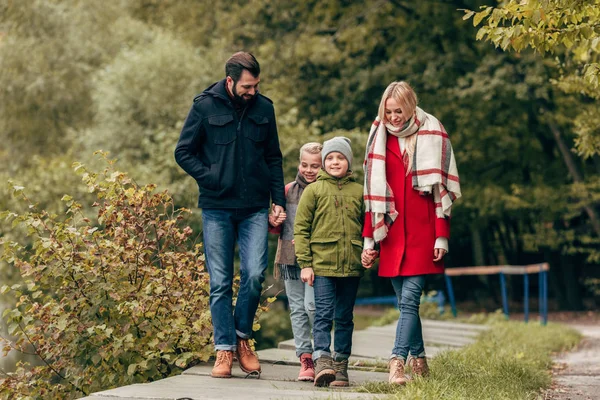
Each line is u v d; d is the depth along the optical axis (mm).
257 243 6203
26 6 28188
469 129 24172
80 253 7141
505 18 6633
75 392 7348
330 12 26391
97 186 7523
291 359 7664
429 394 5180
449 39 25031
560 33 6602
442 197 5848
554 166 25312
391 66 24703
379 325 16047
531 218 27062
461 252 34312
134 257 7355
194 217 18578
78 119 28391
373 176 5891
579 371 9344
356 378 6664
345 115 25281
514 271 17312
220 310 6180
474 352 8648
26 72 27484
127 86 23125
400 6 24984
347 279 6094
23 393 7402
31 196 20703
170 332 7102
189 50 24750
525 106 23891
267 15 27016
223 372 6145
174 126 22641
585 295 32344
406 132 5910
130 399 5199
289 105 24156
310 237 6066
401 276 5945
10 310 7145
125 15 30922
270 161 6480
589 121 12695
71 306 7086
